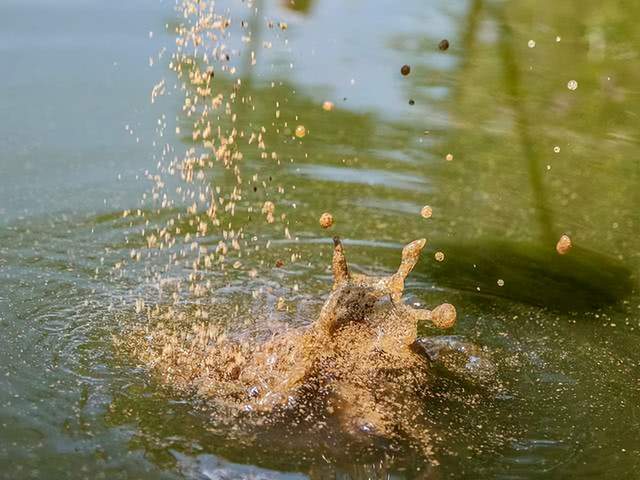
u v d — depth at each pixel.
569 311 8.77
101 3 15.46
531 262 9.64
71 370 7.45
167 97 12.70
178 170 11.03
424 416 7.11
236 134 11.94
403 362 7.57
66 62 13.46
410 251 7.68
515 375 7.75
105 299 8.57
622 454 6.77
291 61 14.16
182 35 14.32
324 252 9.66
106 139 11.59
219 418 6.94
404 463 6.57
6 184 10.49
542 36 15.02
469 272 9.40
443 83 13.75
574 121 12.83
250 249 9.63
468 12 16.50
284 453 6.61
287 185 10.93
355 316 7.60
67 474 6.24
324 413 7.04
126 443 6.59
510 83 12.61
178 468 6.37
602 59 14.30
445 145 12.08
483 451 6.74
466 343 8.09
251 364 7.48
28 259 9.14
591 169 11.66
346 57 14.46
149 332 8.06
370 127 12.42
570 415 7.24
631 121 12.83
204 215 10.23
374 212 10.45
